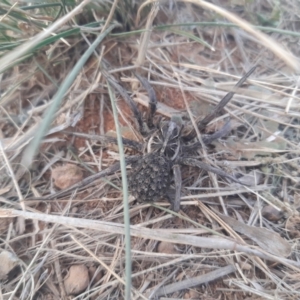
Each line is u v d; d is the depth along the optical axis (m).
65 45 0.12
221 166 0.11
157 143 0.10
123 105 0.12
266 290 0.09
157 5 0.11
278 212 0.10
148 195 0.09
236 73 0.13
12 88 0.11
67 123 0.11
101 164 0.11
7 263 0.09
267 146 0.11
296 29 0.13
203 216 0.10
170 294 0.09
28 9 0.11
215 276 0.09
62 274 0.09
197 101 0.12
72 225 0.10
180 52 0.13
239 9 0.13
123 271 0.09
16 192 0.11
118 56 0.12
